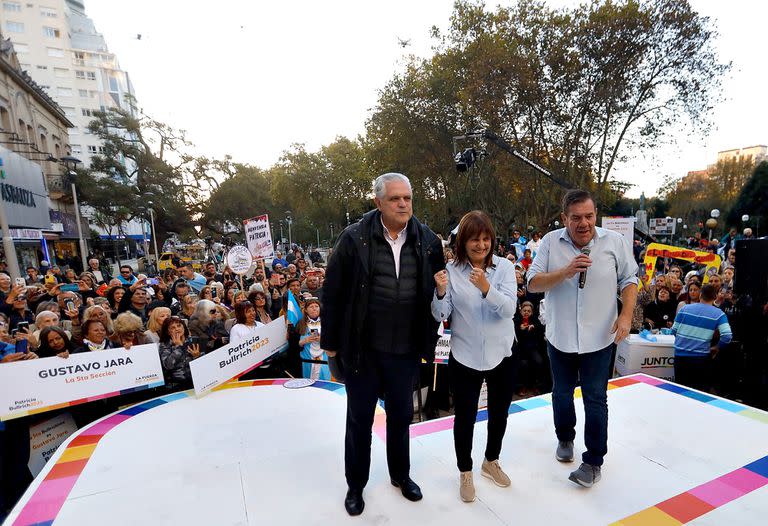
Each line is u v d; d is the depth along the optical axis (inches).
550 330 96.0
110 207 1223.5
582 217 86.7
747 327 176.4
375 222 78.0
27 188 531.2
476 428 117.0
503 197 959.0
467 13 762.2
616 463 97.4
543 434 112.6
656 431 113.0
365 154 1161.4
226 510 82.7
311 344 182.7
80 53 2486.5
